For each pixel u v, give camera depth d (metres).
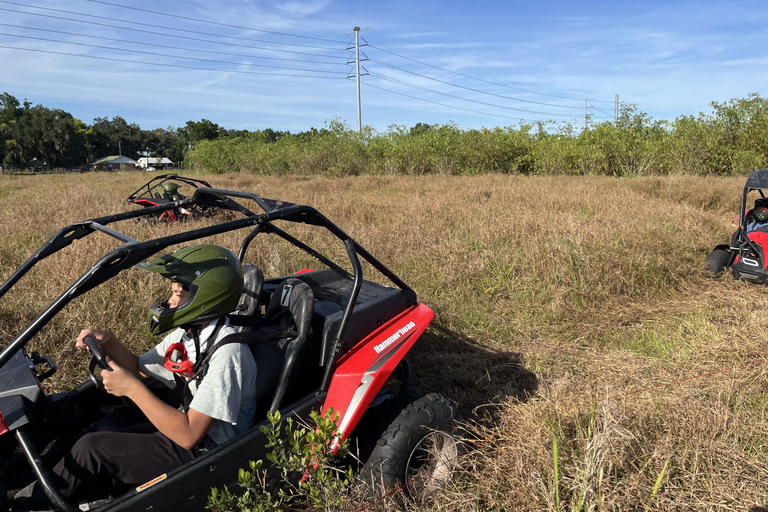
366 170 27.80
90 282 1.98
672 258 6.40
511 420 3.24
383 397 2.94
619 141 22.80
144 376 2.66
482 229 7.45
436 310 5.09
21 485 2.24
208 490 2.16
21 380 2.37
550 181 17.25
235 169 33.97
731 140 21.41
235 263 2.35
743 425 3.06
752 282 6.26
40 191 17.72
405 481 2.63
